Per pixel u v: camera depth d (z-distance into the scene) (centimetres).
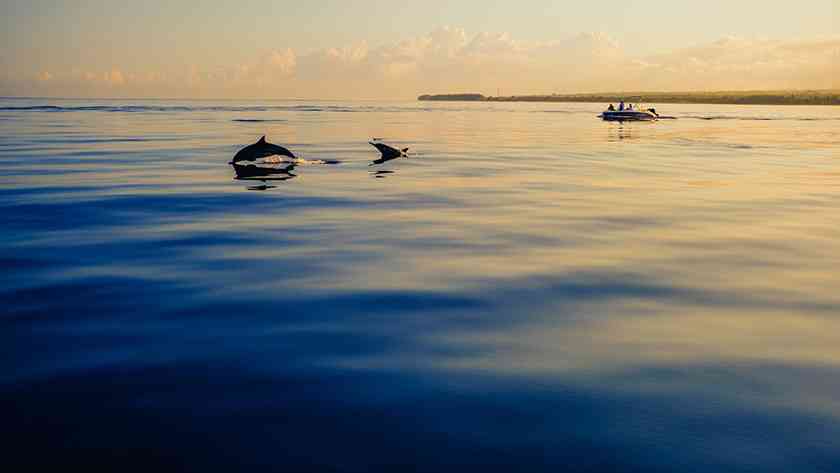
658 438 516
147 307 828
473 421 541
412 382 614
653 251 1170
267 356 673
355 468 472
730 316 816
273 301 861
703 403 576
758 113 14612
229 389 596
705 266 1063
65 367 641
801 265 1072
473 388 603
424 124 7712
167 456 486
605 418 547
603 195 1884
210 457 485
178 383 607
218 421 538
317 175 2342
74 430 522
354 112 14112
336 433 520
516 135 5422
